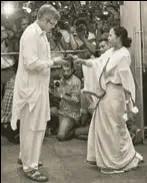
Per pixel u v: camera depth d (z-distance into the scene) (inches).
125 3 154.3
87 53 164.7
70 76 160.6
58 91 163.5
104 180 107.7
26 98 106.1
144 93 148.6
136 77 146.9
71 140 155.2
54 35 163.6
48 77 109.3
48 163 124.0
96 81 112.7
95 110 115.0
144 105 149.5
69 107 160.2
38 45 105.5
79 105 161.2
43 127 108.7
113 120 111.5
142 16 144.9
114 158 112.9
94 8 167.0
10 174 113.2
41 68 104.5
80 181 107.3
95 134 114.3
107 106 110.8
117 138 112.0
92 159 117.2
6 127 151.6
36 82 106.4
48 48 110.3
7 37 161.8
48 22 107.0
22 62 107.0
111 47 117.3
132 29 148.4
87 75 115.0
